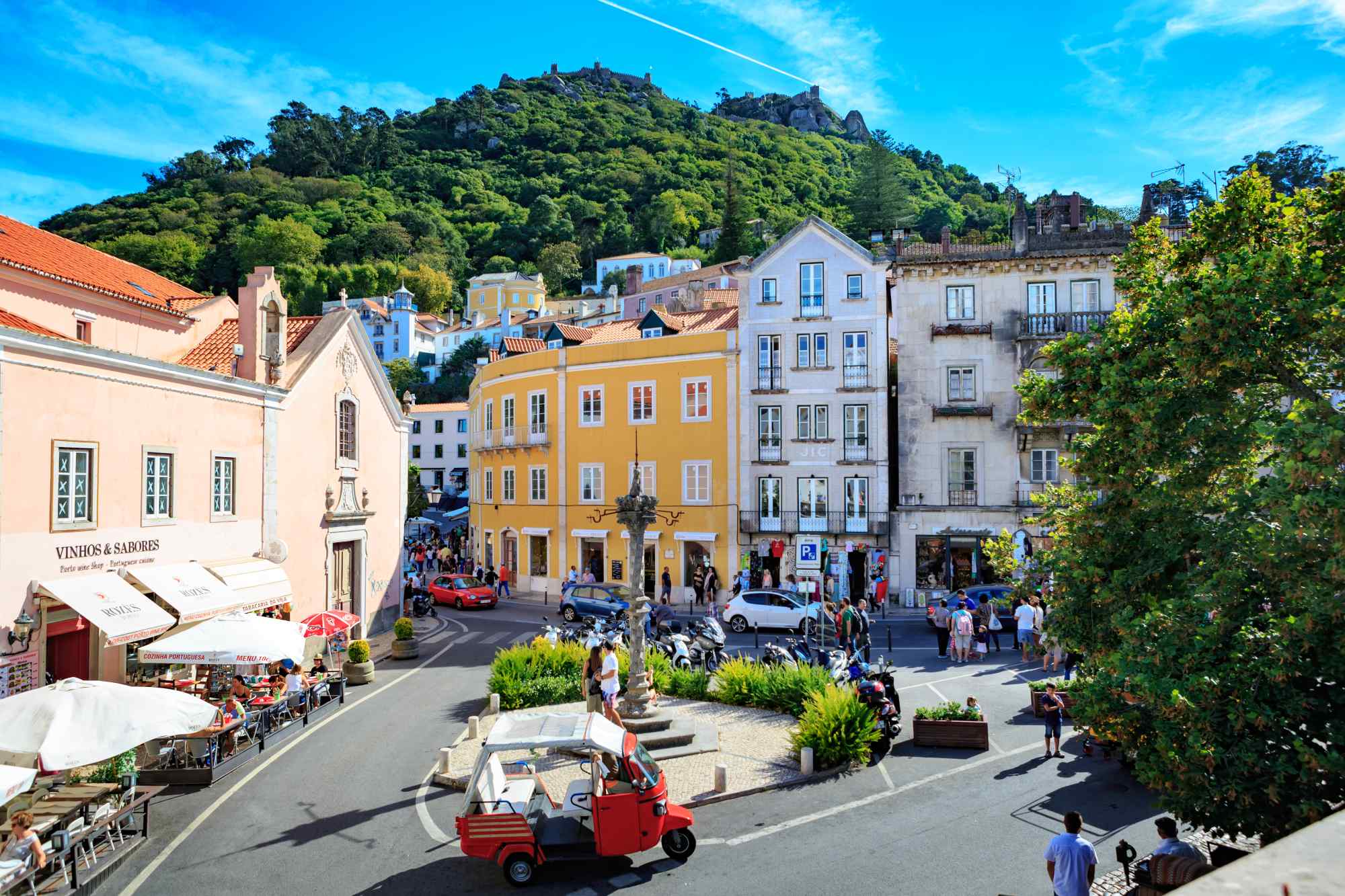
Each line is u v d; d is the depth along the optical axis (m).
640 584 18.00
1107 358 11.43
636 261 111.12
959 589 32.50
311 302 111.56
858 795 14.62
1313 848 1.29
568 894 11.30
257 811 14.30
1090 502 12.71
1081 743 17.08
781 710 19.88
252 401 24.05
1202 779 8.49
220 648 17.77
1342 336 9.11
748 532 36.84
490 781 12.29
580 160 160.00
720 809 14.16
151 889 11.59
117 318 23.61
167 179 146.00
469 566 49.31
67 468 17.62
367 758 16.95
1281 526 8.62
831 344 36.66
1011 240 37.19
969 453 35.53
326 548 28.30
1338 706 8.55
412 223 132.75
